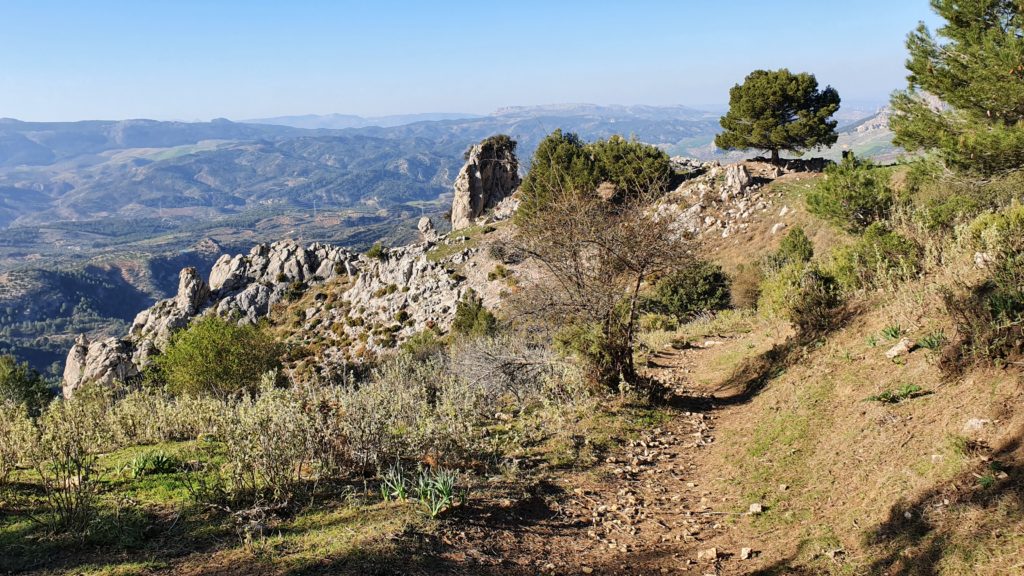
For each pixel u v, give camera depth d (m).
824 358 9.01
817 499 5.52
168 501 5.63
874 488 5.18
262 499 5.57
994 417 5.12
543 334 11.23
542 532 5.51
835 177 19.59
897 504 4.72
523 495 6.27
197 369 23.41
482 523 5.42
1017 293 6.29
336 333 52.06
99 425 8.40
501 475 6.89
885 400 6.64
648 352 15.38
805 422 7.30
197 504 5.53
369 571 4.17
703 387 11.42
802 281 10.79
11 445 6.16
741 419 8.67
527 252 10.14
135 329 58.41
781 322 12.48
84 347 46.81
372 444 6.79
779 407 8.23
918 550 4.10
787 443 7.02
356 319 52.16
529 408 10.43
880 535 4.48
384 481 6.25
